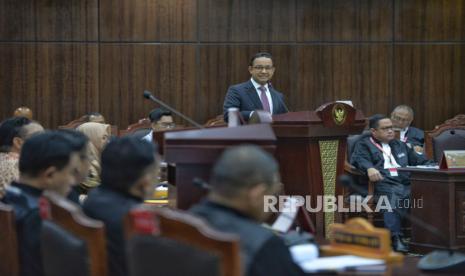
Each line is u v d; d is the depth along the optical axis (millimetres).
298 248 7559
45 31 28406
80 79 28641
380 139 21000
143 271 6078
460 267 8406
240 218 6641
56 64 28500
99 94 28750
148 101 28969
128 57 28844
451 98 30469
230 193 6648
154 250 5918
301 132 11961
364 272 7113
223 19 29250
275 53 29547
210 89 29266
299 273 6629
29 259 8242
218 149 8695
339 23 29828
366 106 30000
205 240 5660
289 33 29562
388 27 30000
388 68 30062
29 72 28359
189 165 8891
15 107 28297
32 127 12547
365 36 29938
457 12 30391
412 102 30266
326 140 12289
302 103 29672
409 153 21297
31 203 8500
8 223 8219
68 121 28625
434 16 30266
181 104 29141
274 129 12125
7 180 11805
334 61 29844
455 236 18766
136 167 8180
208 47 29203
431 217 19078
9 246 8258
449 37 30391
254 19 29391
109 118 28812
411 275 8359
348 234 7738
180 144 8672
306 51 29672
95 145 14711
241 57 29375
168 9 28984
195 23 29141
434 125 30328
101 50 28703
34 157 8656
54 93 28516
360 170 20625
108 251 7895
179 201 8922
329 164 12352
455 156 19000
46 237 7496
